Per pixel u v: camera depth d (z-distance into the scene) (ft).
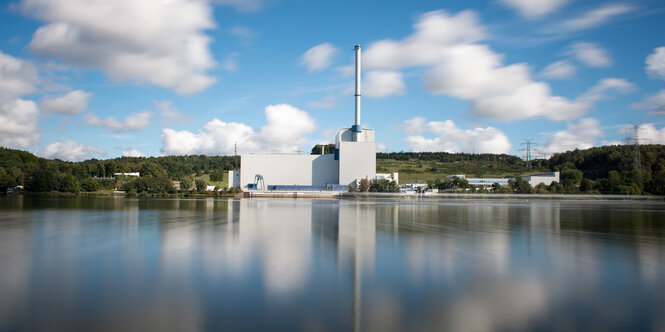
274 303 40.52
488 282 48.98
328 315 37.11
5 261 60.59
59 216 139.95
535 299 42.60
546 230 102.32
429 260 61.62
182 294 43.45
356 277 50.78
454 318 36.60
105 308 38.93
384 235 90.02
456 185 415.85
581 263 60.64
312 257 63.52
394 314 37.52
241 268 55.57
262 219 129.39
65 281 48.73
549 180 477.36
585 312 38.75
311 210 177.58
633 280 50.83
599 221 130.21
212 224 113.09
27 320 35.70
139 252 67.77
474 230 100.89
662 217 149.07
